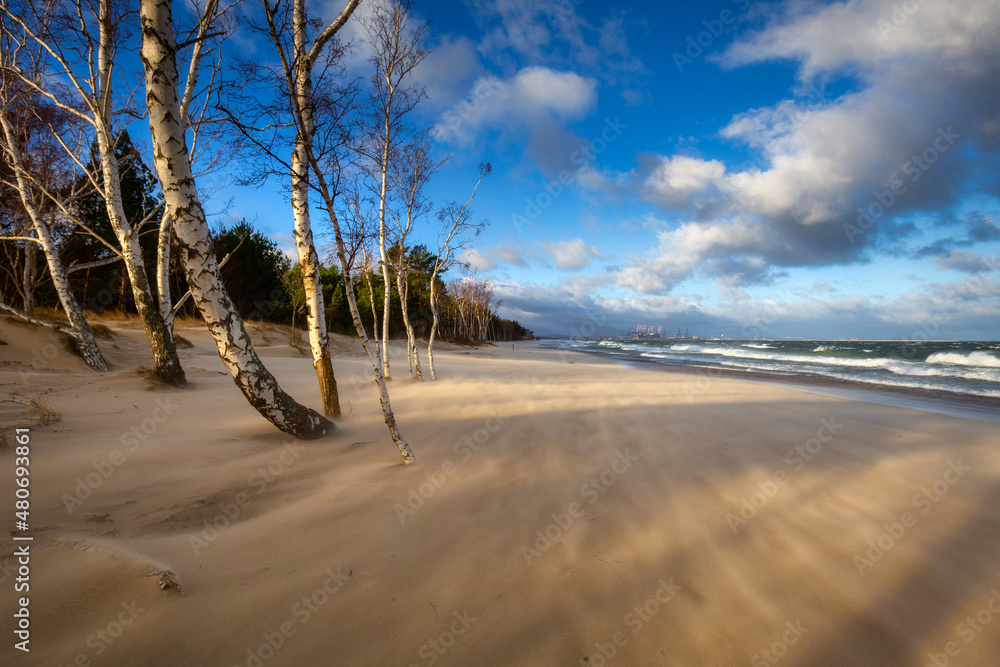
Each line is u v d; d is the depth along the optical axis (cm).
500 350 4462
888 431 628
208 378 1020
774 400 914
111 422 540
